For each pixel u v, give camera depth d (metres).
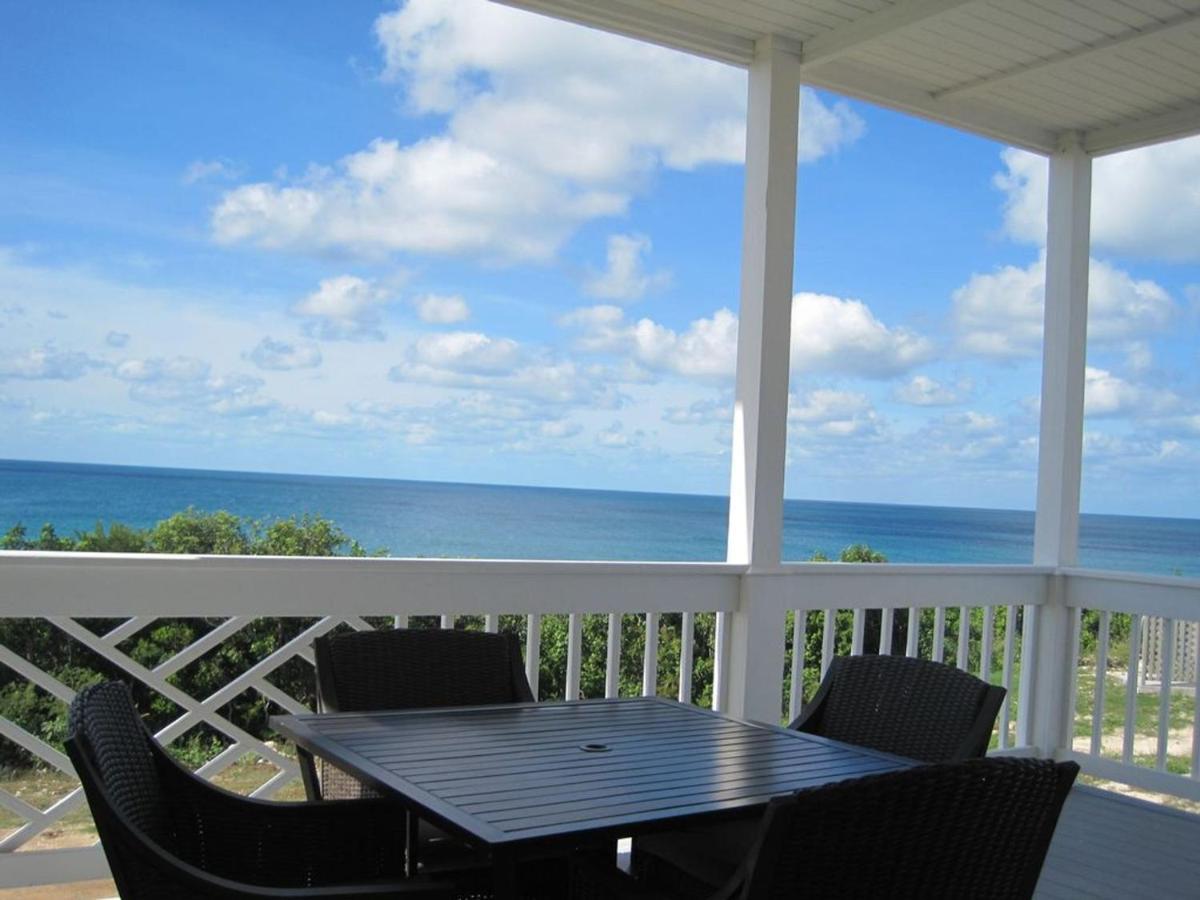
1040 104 5.21
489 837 1.76
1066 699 5.49
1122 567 30.75
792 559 31.12
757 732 2.64
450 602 3.86
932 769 1.71
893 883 1.73
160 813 2.23
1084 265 5.55
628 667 12.38
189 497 29.06
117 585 3.32
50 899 3.49
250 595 3.52
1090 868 3.94
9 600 3.19
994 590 5.31
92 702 2.06
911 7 4.18
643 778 2.16
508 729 2.56
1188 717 17.47
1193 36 4.41
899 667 3.05
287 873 2.36
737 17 4.41
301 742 2.43
